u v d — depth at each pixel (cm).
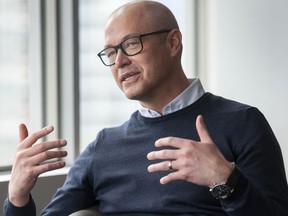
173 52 271
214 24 522
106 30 269
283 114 454
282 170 246
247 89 489
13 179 239
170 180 199
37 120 459
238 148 248
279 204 229
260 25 471
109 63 271
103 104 495
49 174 412
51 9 454
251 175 237
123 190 267
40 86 458
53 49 457
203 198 245
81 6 474
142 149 268
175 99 267
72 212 281
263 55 470
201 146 200
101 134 288
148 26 262
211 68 529
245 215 203
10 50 441
